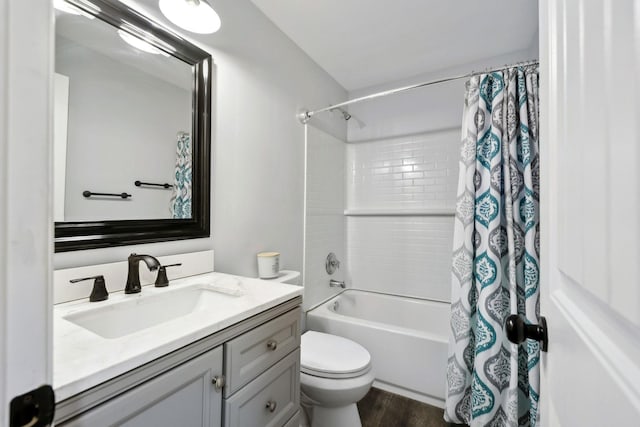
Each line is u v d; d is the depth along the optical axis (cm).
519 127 152
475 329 154
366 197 271
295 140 203
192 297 111
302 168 211
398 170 258
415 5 163
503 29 184
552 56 52
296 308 108
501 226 151
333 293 252
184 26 118
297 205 205
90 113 98
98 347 60
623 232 27
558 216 49
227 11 147
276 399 97
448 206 239
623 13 27
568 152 43
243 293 101
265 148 174
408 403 175
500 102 152
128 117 108
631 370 26
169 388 64
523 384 141
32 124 27
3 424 25
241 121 156
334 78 252
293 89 199
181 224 124
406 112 255
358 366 136
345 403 135
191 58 128
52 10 29
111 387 54
